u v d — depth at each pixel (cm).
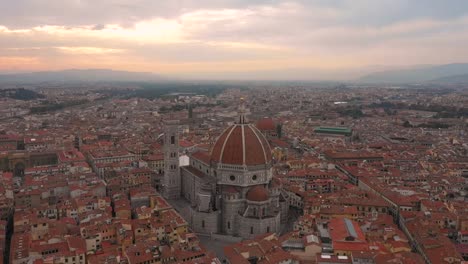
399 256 17575
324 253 18475
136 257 17450
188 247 19025
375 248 18325
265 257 17950
